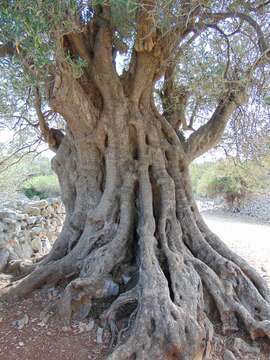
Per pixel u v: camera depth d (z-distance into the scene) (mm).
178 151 5160
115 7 3795
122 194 4590
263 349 3500
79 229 4887
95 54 4629
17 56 3641
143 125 4914
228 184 18266
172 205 4605
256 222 15609
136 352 3023
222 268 4152
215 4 4145
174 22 4008
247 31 5094
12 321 3760
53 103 3984
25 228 7023
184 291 3609
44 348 3320
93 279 3850
